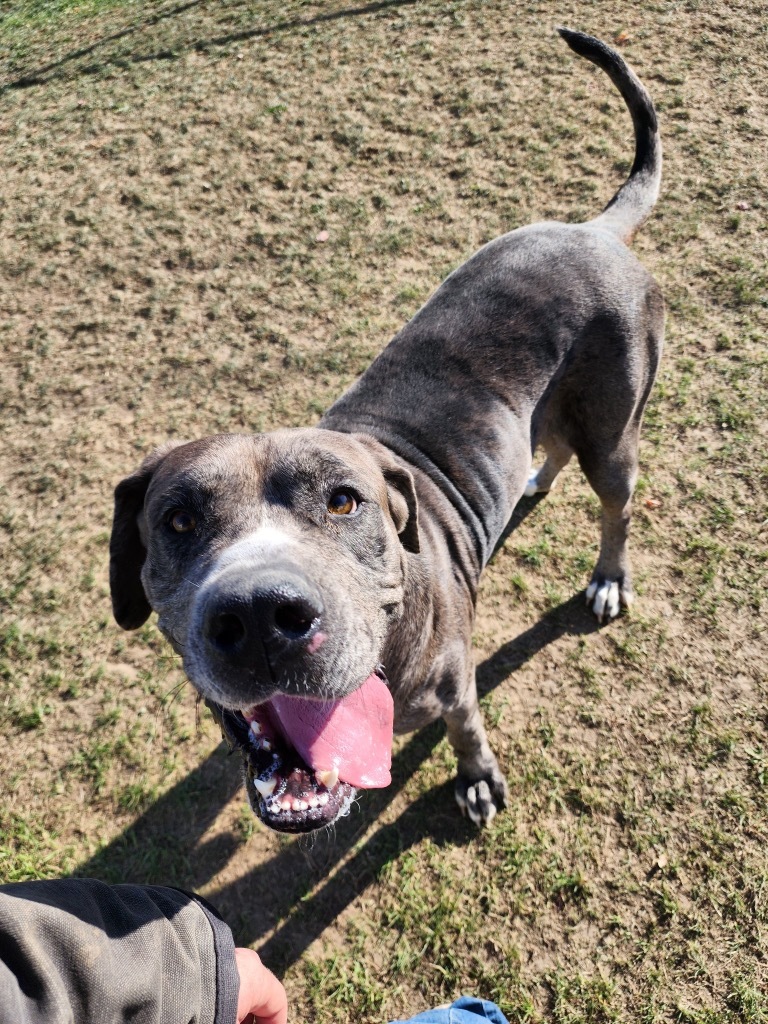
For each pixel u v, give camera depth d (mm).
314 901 664
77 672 778
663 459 869
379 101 1312
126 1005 344
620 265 681
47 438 947
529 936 641
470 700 628
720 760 700
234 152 1273
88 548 854
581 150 1167
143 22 1650
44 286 1119
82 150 1334
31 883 360
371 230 1115
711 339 943
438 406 644
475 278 688
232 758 727
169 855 688
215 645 389
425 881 668
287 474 464
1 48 1677
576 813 689
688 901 642
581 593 806
